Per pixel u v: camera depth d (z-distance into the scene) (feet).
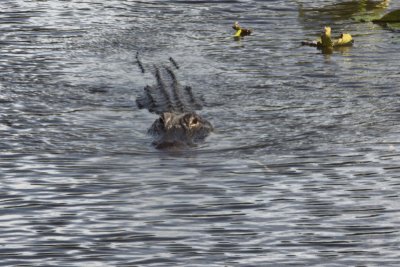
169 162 146.10
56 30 258.98
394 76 201.87
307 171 140.56
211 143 155.63
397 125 163.22
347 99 182.60
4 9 287.28
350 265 107.34
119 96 191.42
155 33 257.14
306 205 126.31
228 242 114.01
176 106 176.76
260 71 210.79
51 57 226.79
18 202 128.26
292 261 108.37
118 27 264.52
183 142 155.94
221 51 233.96
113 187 134.51
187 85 197.47
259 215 122.93
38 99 185.98
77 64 220.43
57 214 123.65
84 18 276.21
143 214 123.54
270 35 253.03
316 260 108.68
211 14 282.97
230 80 202.18
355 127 162.61
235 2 299.79
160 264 107.65
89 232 117.29
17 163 145.18
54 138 159.12
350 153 148.56
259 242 114.01
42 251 111.45
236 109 177.37
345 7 290.35
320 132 160.35
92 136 160.97
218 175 139.33
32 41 244.83
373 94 186.09
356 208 124.98
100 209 125.59
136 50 237.45
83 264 107.76
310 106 177.99
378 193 130.62
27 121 169.37
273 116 171.53
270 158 147.23
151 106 181.16
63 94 190.90
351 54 226.79
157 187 134.31
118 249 112.06
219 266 106.93
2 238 115.44
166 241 114.32
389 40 242.78
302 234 116.37
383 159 145.18
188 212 124.26
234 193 131.23
